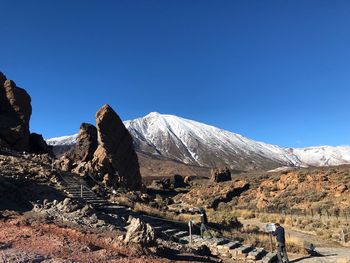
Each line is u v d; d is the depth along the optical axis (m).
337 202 40.03
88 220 16.62
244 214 40.91
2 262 9.31
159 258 12.66
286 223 34.97
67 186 22.53
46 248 11.13
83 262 10.30
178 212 31.36
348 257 20.41
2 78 36.62
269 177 60.97
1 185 18.11
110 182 31.73
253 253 17.95
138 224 13.76
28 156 29.88
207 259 15.34
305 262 19.28
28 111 36.44
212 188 63.47
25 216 15.63
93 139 42.16
